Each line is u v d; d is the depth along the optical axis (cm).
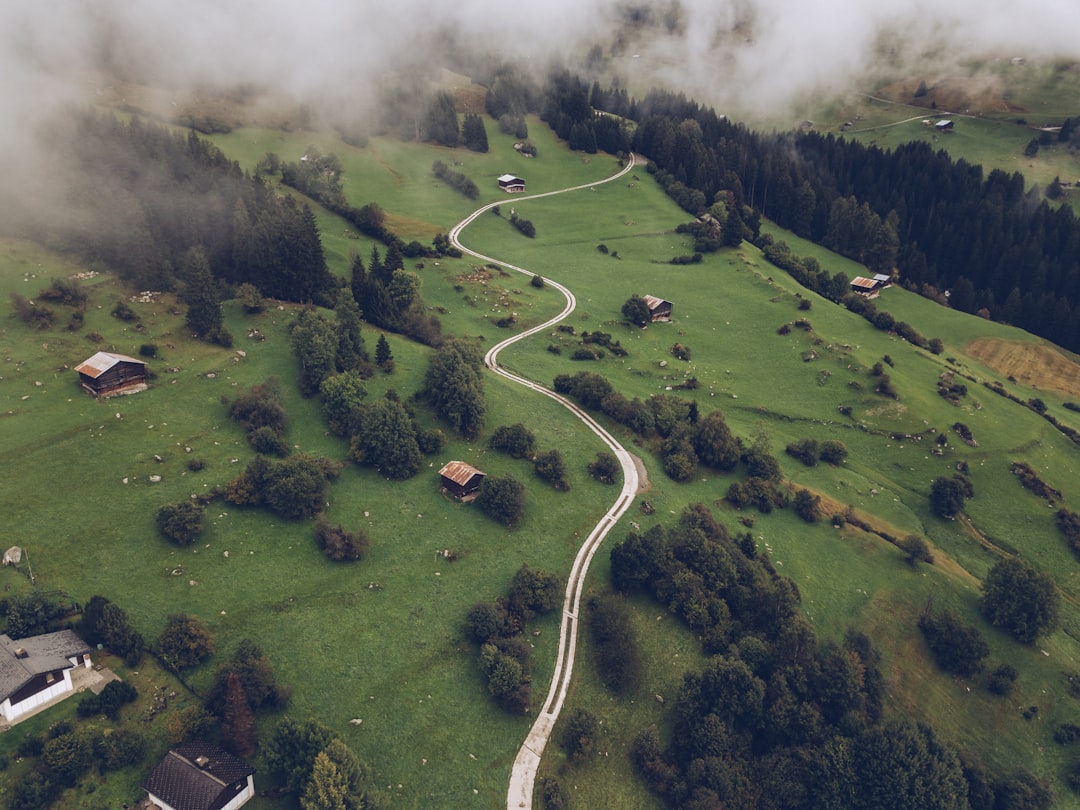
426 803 8425
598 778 9269
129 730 8012
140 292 15400
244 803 7781
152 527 10575
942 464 15900
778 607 11300
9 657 7925
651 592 11612
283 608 9975
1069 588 13712
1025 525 14800
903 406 17062
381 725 8981
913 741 9600
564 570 11638
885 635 11794
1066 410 19788
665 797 9275
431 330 16775
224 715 8225
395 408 12950
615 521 12662
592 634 10788
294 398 13875
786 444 15975
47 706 8006
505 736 9338
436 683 9619
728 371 18238
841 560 12975
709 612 11175
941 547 14150
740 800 9331
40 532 10138
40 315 13662
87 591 9481
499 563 11481
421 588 10775
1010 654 11862
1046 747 10738
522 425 13950
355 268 16900
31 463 11125
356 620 10100
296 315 16025
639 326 19675
